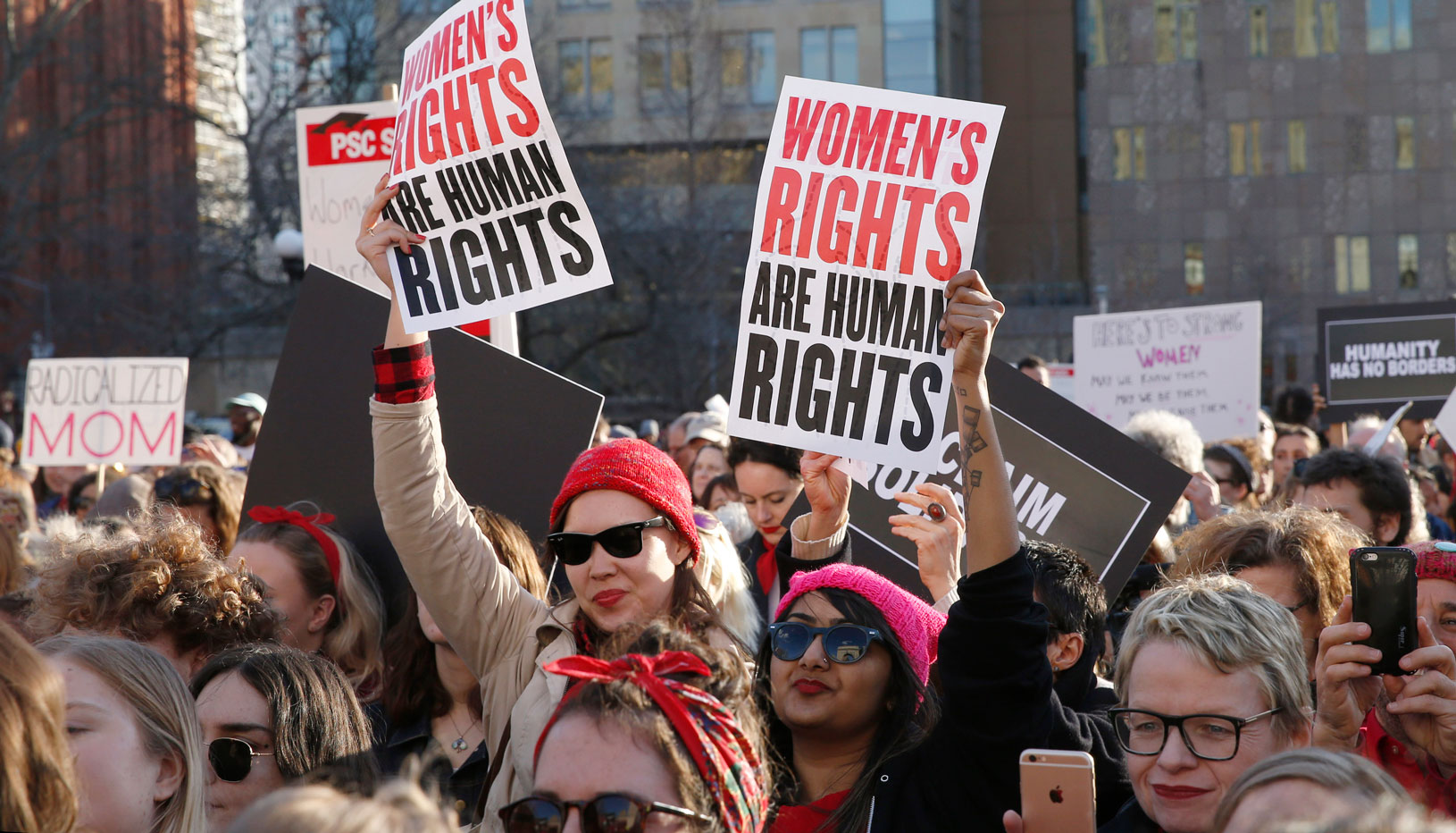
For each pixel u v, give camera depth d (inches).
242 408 421.7
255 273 1307.8
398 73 1508.4
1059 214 1958.7
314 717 119.6
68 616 133.0
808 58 1903.3
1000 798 116.2
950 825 116.7
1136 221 1861.5
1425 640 113.0
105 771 100.0
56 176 1438.2
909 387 141.6
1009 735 115.5
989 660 116.9
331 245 255.4
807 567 154.0
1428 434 417.4
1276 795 77.8
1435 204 1787.6
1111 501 182.2
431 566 136.0
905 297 142.8
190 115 1317.7
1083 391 376.2
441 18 156.1
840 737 121.0
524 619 138.0
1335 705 112.0
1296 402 457.1
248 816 64.0
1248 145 1838.1
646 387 1416.1
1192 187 1847.9
